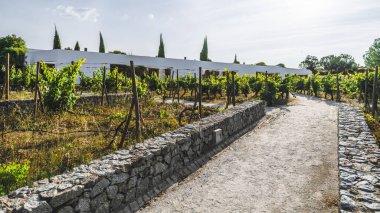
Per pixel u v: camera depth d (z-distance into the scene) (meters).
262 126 10.59
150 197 4.60
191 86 20.38
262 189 4.92
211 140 7.22
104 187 3.77
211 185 5.14
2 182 4.23
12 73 17.00
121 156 4.57
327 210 4.13
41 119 8.60
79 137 7.07
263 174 5.62
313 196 4.59
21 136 6.86
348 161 4.75
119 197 4.05
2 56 25.03
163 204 4.44
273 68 39.25
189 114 11.14
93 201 3.59
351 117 9.60
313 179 5.27
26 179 4.53
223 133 7.99
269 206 4.32
